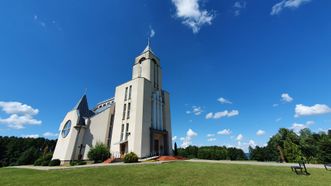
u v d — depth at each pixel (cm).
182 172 1489
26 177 1514
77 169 1812
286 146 4975
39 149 7169
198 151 5816
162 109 4200
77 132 3484
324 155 4841
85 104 4128
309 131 6106
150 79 4134
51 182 1253
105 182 1204
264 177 1268
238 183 1093
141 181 1205
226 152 5859
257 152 6325
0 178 1534
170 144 3972
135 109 3516
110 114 3950
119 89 4112
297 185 1030
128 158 2514
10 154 6481
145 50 4694
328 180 1165
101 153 2920
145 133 3331
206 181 1161
